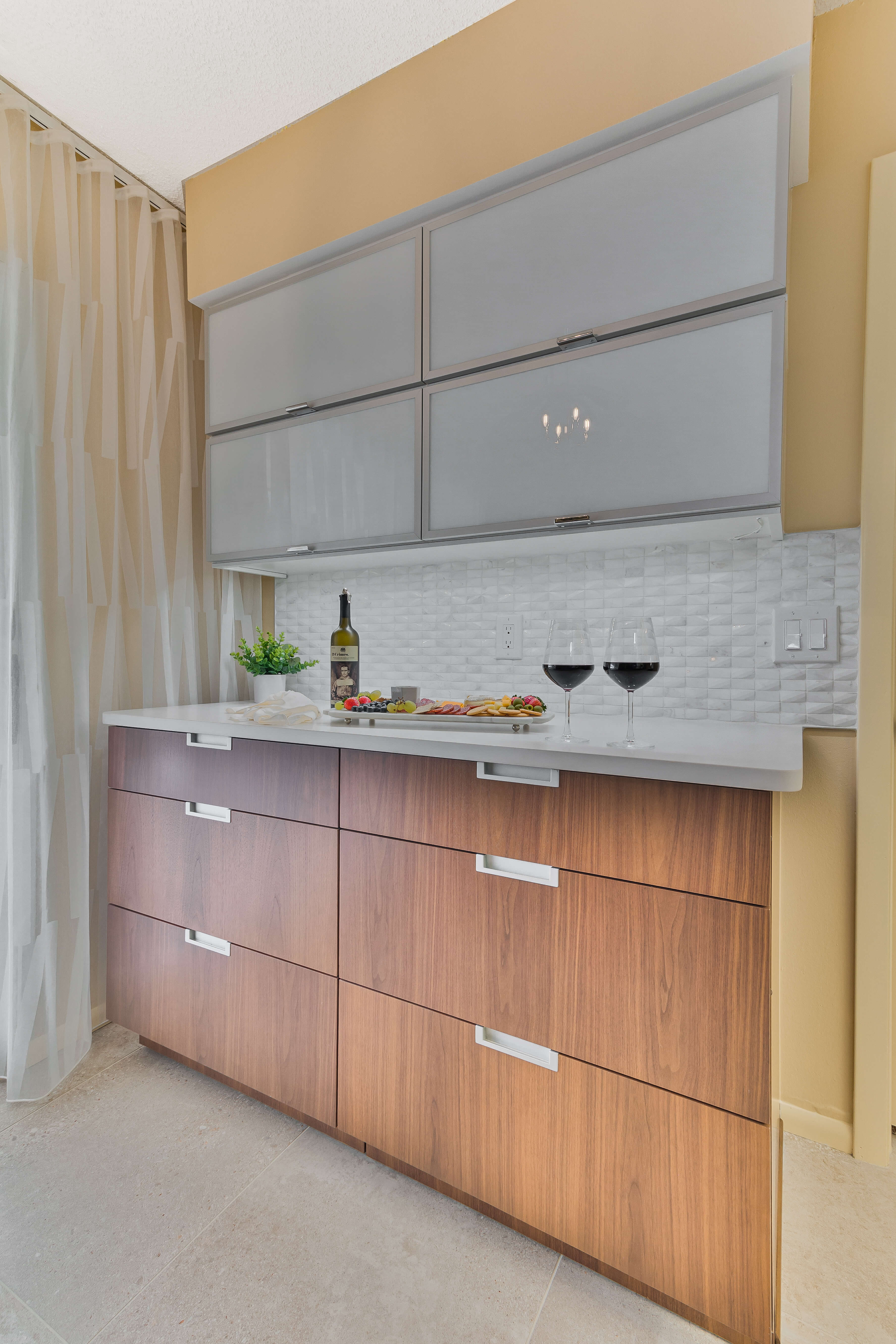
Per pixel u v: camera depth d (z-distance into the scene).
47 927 1.63
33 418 1.65
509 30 1.39
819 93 1.44
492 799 1.14
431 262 1.53
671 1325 1.02
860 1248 1.17
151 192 2.00
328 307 1.71
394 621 2.05
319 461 1.74
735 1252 0.93
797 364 1.47
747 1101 0.92
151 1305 1.05
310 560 1.90
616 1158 1.02
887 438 1.38
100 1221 1.21
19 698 1.63
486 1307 1.05
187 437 2.09
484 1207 1.24
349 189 1.63
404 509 1.59
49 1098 1.58
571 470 1.36
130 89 1.60
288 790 1.40
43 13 1.39
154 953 1.65
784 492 1.49
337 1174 1.33
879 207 1.38
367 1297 1.06
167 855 1.61
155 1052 1.78
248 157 1.82
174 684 2.05
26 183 1.62
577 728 1.42
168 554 2.06
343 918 1.32
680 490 1.25
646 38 1.25
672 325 1.26
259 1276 1.10
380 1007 1.28
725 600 1.55
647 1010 1.00
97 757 1.85
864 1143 1.41
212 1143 1.42
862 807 1.41
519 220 1.41
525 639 1.82
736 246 1.19
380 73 1.57
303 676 2.26
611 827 1.03
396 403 1.60
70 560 1.72
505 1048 1.14
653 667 1.11
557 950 1.08
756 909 0.91
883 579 1.39
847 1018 1.44
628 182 1.29
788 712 1.49
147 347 1.97
